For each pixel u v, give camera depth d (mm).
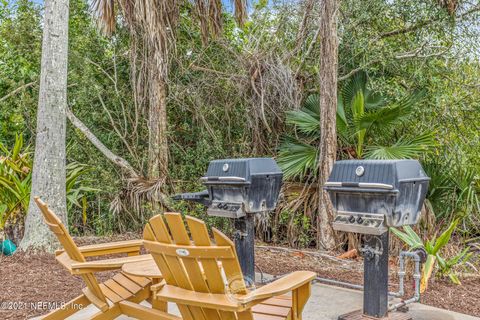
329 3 5758
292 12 6684
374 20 6504
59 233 2477
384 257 2846
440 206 5797
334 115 5758
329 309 3229
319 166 5855
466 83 6605
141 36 6773
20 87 7691
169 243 1985
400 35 6668
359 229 2750
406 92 6289
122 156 7273
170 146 6953
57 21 4926
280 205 6266
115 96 7250
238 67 6730
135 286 2770
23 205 5230
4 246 4812
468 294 3816
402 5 6441
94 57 7414
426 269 3621
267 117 6621
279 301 2391
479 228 6020
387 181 2621
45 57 4887
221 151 6824
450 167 6203
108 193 6828
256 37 7000
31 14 7898
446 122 6477
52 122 4867
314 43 6539
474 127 6629
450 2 6285
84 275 2531
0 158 5465
